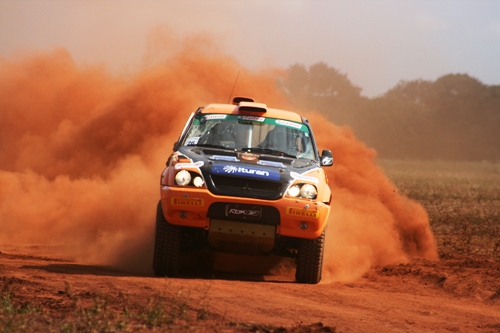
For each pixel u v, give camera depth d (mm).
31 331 15164
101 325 15586
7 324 15219
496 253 38375
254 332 16234
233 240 26031
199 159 26703
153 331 15695
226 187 25844
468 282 26922
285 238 27422
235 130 29719
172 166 26672
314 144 30094
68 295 19375
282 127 30219
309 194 26141
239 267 30922
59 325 15609
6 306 18266
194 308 19656
